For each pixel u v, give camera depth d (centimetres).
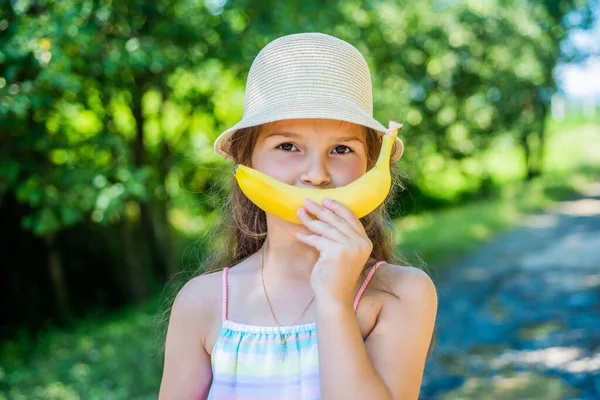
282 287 168
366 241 148
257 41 651
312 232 156
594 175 2697
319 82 159
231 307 172
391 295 164
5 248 738
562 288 863
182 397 174
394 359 157
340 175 159
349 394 137
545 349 605
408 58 1295
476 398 495
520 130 2378
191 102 820
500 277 951
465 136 1961
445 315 747
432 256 1112
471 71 1630
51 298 769
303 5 672
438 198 2014
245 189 156
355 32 945
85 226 861
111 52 545
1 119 518
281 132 158
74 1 538
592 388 504
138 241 928
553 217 1653
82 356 604
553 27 1795
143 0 581
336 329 141
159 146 827
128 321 738
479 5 1623
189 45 634
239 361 161
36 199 538
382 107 1126
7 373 566
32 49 492
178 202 891
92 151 625
